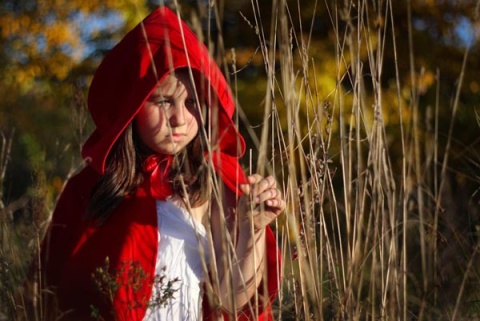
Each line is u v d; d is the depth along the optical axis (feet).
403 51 23.18
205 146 10.20
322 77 20.84
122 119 9.76
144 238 9.97
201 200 10.08
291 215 10.20
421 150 23.08
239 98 22.39
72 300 10.01
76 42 26.37
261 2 22.61
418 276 14.29
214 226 10.24
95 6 25.67
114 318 9.52
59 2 26.16
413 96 11.25
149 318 9.75
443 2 23.90
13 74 26.89
